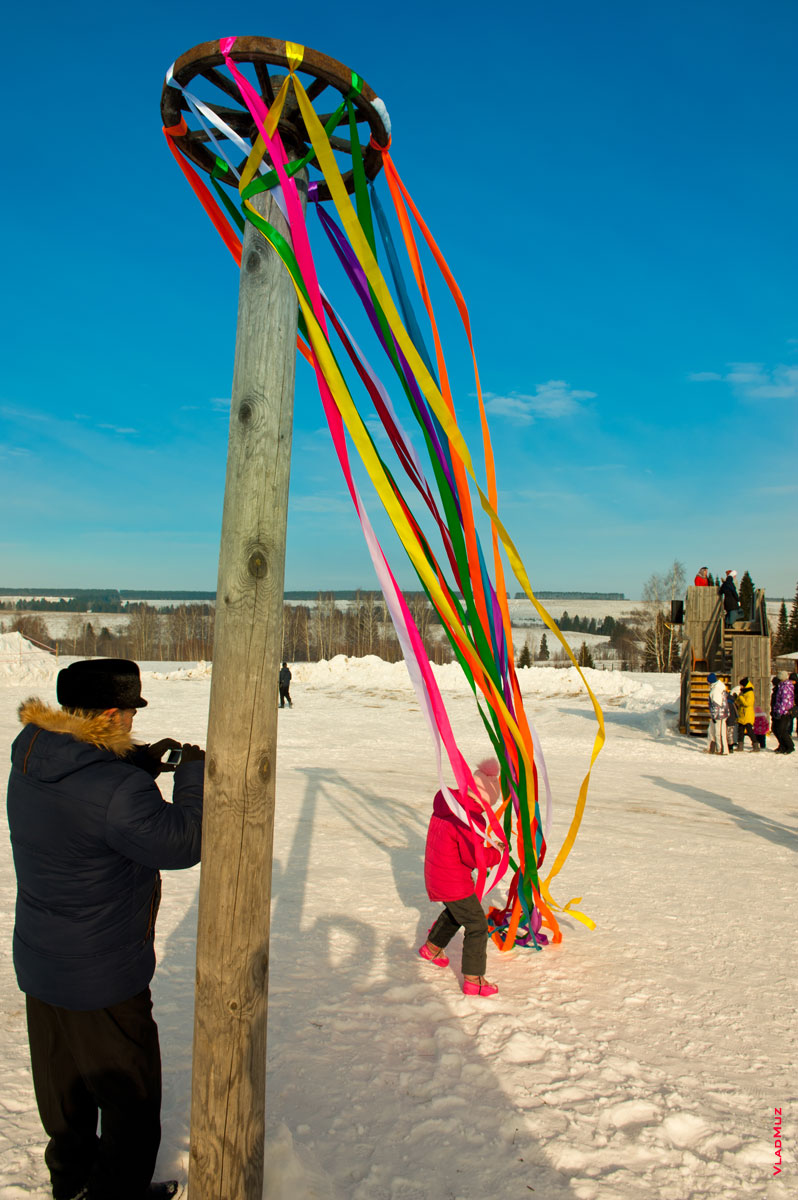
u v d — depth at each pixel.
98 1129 2.71
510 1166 2.70
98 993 2.11
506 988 4.24
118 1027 2.17
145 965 2.23
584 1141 2.85
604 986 4.32
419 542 2.64
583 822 9.03
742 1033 3.81
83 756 2.10
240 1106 2.00
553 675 28.45
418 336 2.58
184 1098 3.00
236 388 2.02
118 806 2.04
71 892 2.10
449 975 4.38
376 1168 2.66
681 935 5.23
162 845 2.04
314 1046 3.48
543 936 4.95
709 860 7.43
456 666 29.67
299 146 2.21
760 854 7.82
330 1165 2.66
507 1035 3.67
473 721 19.95
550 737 17.52
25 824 2.13
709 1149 2.84
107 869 2.12
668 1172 2.70
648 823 9.22
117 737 2.18
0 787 9.80
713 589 18.84
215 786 1.99
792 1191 2.61
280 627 2.05
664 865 7.13
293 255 2.06
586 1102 3.12
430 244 2.57
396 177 2.42
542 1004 4.05
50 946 2.10
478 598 3.09
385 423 2.49
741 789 12.07
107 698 2.18
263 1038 2.05
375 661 31.30
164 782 10.76
